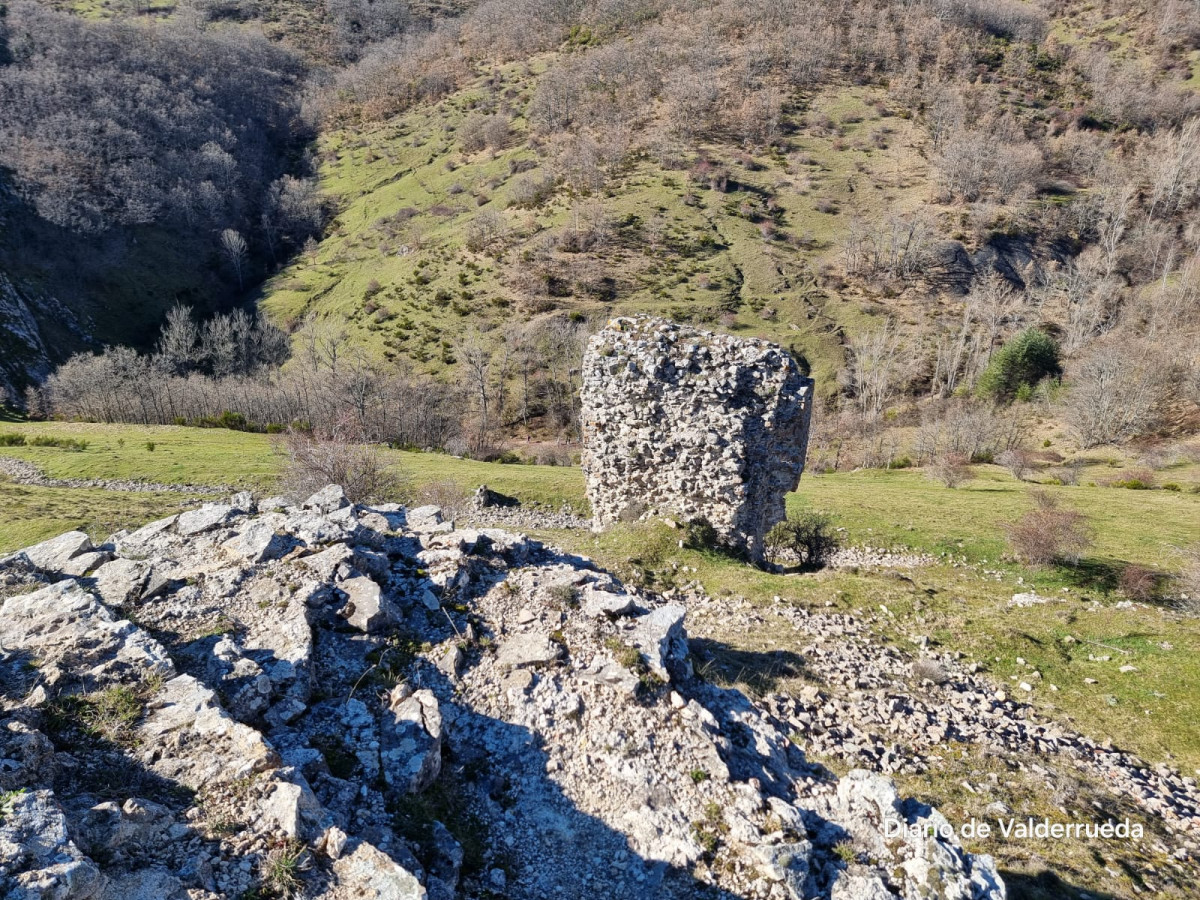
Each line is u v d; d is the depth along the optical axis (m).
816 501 40.69
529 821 9.20
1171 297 84.19
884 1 177.12
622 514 25.31
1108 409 62.16
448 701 10.65
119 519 34.38
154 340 109.12
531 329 94.69
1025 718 17.11
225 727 8.12
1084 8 182.12
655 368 23.62
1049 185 124.94
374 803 8.34
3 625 9.73
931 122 141.25
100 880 6.03
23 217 109.50
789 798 10.21
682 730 10.65
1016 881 10.72
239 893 6.39
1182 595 25.97
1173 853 12.34
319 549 13.03
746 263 107.31
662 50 166.12
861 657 18.84
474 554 14.59
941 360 87.38
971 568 31.67
